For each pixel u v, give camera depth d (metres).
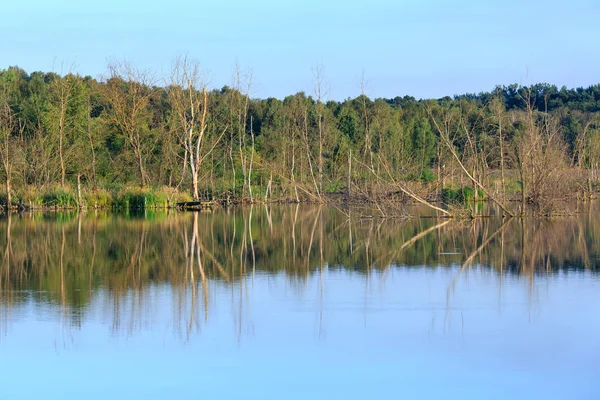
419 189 55.62
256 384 13.99
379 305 20.30
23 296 21.72
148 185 69.12
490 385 13.91
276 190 73.25
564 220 45.22
